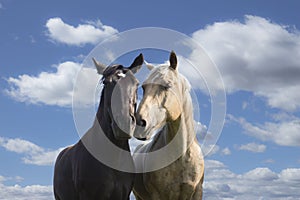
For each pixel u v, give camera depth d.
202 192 6.59
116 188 6.14
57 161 7.32
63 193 6.72
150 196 6.69
